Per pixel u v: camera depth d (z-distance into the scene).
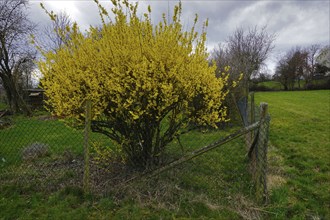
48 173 4.21
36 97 18.47
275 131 8.38
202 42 3.91
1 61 16.89
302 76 43.53
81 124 3.75
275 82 43.06
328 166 4.90
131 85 3.48
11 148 6.11
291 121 10.55
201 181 3.85
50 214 3.08
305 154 5.66
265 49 27.88
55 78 3.66
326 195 3.66
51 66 3.75
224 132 7.25
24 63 18.66
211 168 4.49
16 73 18.08
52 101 3.87
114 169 4.23
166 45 3.56
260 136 3.22
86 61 3.57
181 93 3.67
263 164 3.25
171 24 3.80
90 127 3.71
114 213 3.10
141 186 3.53
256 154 3.61
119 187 3.54
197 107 4.03
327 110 14.60
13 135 7.73
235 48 24.14
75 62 3.62
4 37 16.50
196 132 6.97
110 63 3.50
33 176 4.09
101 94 3.43
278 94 29.53
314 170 4.75
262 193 3.30
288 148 6.19
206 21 3.83
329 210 3.28
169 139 4.10
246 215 3.07
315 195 3.68
